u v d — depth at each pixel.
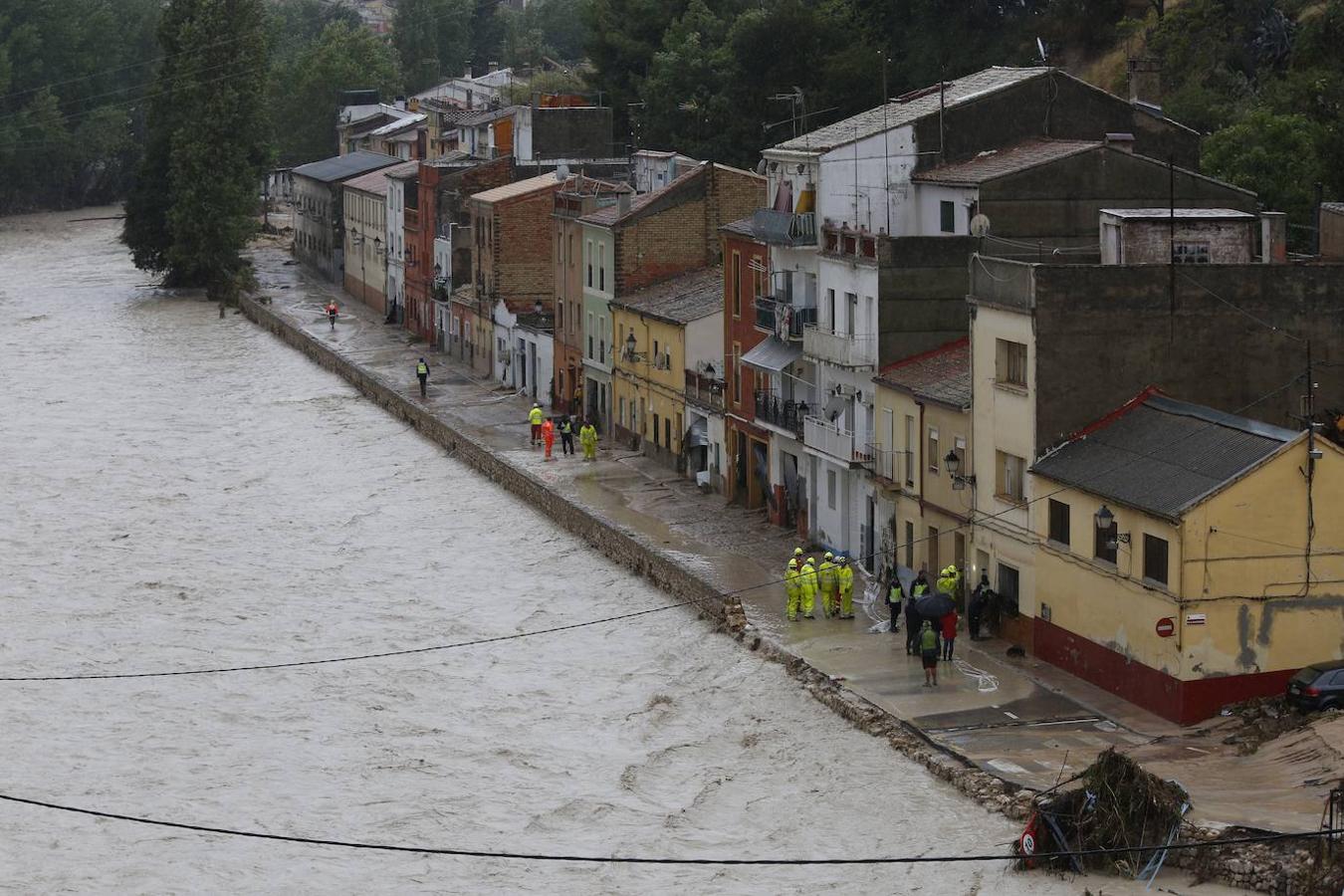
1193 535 58.75
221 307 177.75
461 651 73.50
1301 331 68.81
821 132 91.88
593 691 68.38
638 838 55.19
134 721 65.94
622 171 151.00
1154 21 137.62
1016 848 51.78
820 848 53.69
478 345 142.38
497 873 53.16
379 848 53.78
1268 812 51.56
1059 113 87.19
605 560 86.25
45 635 76.00
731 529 89.38
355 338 160.62
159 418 125.06
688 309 102.94
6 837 56.06
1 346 156.88
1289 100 112.81
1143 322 67.50
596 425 117.19
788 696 65.94
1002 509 69.50
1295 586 59.59
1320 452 59.16
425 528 93.88
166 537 92.56
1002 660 67.50
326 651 73.94
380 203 174.50
